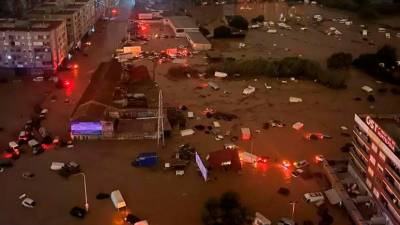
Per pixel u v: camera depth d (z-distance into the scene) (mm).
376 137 117625
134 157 143625
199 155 141875
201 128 161500
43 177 132750
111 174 135000
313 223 117125
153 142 152625
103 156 143750
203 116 170875
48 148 147250
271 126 165000
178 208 121750
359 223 112000
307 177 135500
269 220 117000
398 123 120188
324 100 189625
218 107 178750
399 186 107188
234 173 136875
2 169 135500
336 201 123688
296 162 142000
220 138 155125
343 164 141000
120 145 150375
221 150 140750
